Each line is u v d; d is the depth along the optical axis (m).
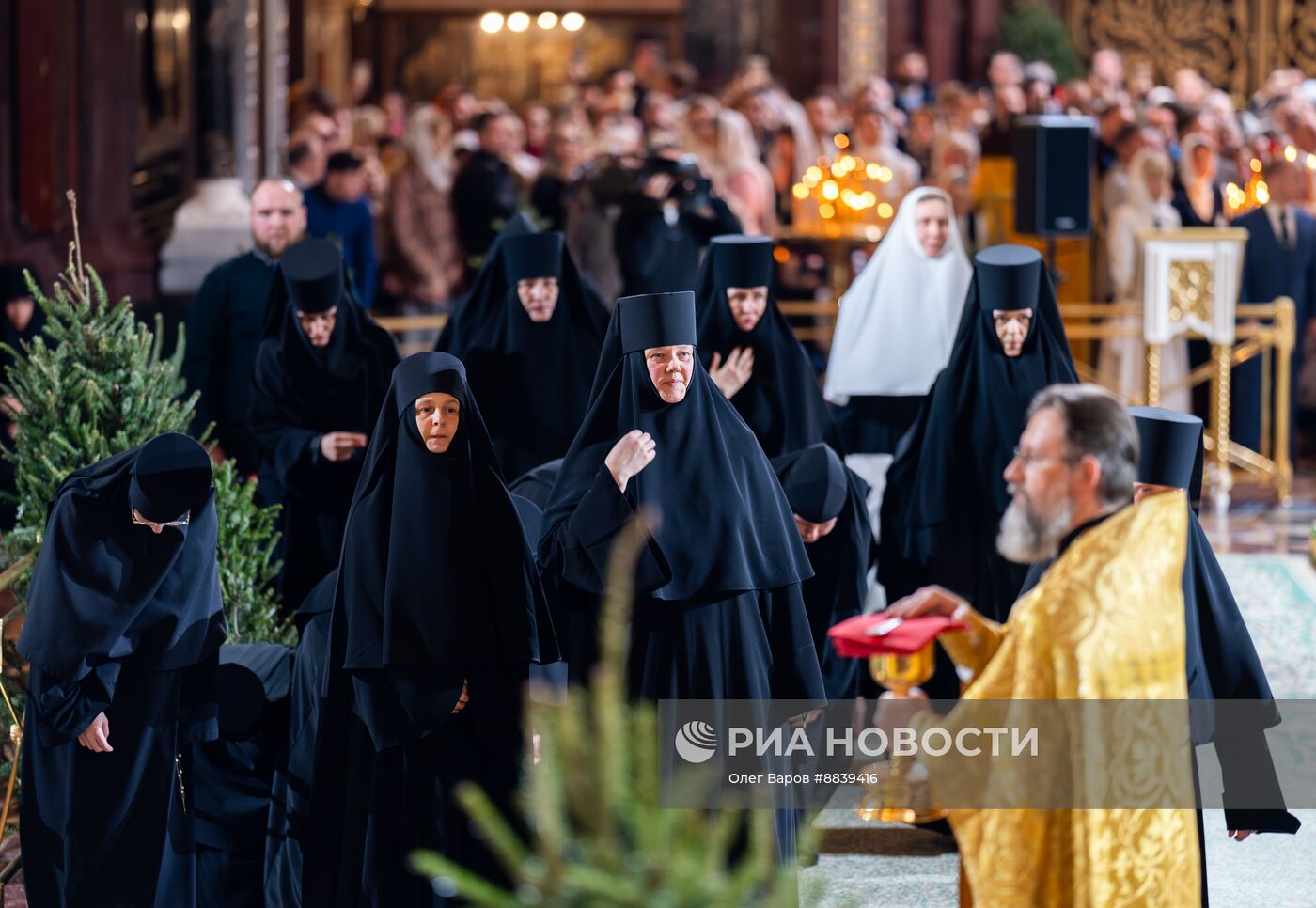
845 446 23.22
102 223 34.62
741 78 54.38
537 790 7.29
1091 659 10.74
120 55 35.19
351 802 13.39
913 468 18.48
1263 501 32.47
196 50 36.38
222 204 36.28
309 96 44.59
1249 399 34.22
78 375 16.81
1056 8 64.31
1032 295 17.86
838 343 23.31
